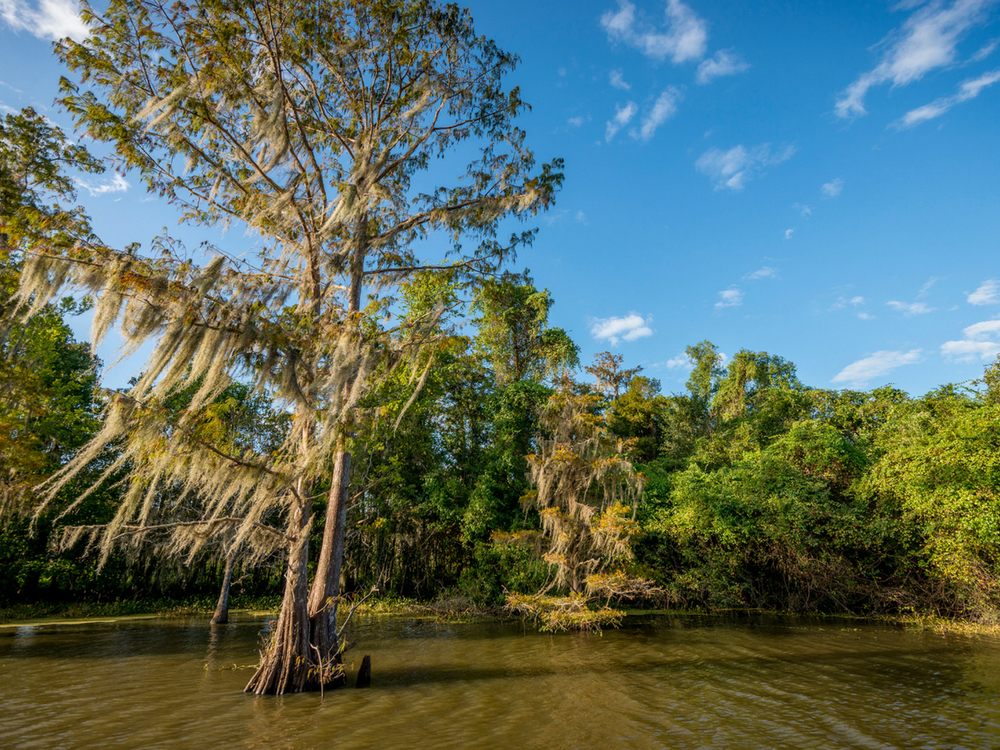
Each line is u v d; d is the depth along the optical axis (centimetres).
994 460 1436
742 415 3478
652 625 1706
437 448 2358
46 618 2025
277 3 907
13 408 1480
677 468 2861
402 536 2242
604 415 1722
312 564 2219
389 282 1195
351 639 1516
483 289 1271
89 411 2298
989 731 680
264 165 959
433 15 1038
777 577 2042
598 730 710
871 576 1839
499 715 777
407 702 841
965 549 1517
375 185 1010
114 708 806
